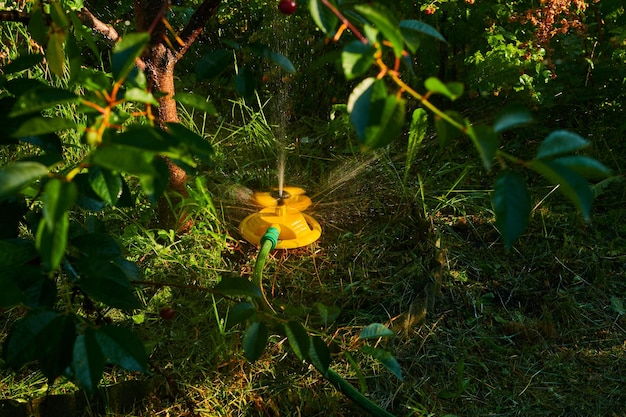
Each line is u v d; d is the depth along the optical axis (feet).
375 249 12.16
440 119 4.10
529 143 14.42
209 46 16.51
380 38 4.22
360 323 10.69
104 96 4.72
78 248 6.04
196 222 12.29
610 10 14.64
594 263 11.94
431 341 10.46
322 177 13.78
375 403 9.43
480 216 12.96
